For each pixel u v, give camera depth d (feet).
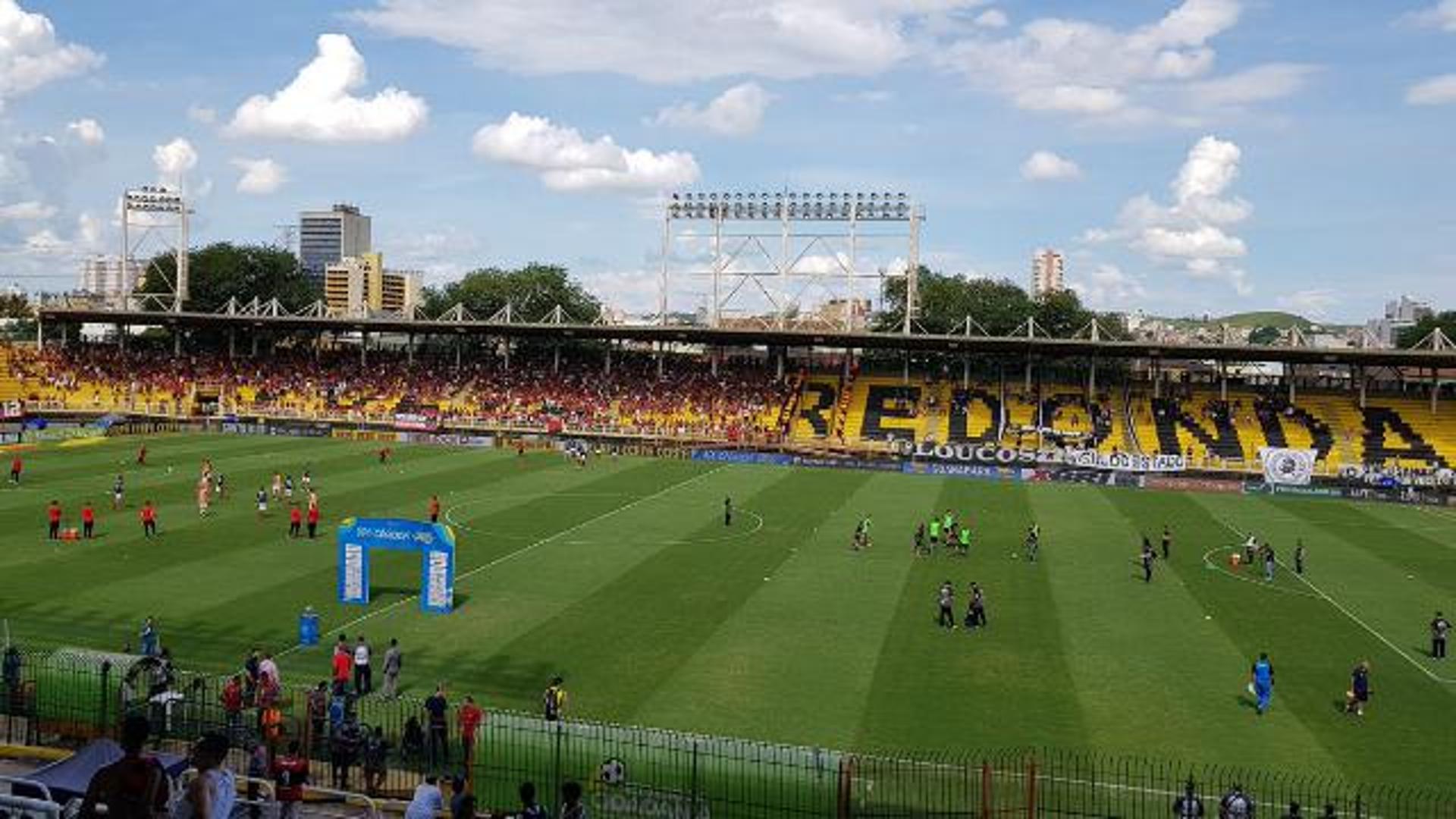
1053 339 342.23
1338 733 110.32
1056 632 144.66
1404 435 329.93
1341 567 191.62
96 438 331.57
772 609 153.07
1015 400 368.27
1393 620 155.43
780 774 80.89
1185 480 299.58
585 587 163.43
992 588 169.48
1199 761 101.96
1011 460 324.60
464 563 177.88
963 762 99.96
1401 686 125.90
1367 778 98.84
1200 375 401.70
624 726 106.63
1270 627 150.30
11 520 199.72
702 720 109.40
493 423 367.86
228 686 101.30
